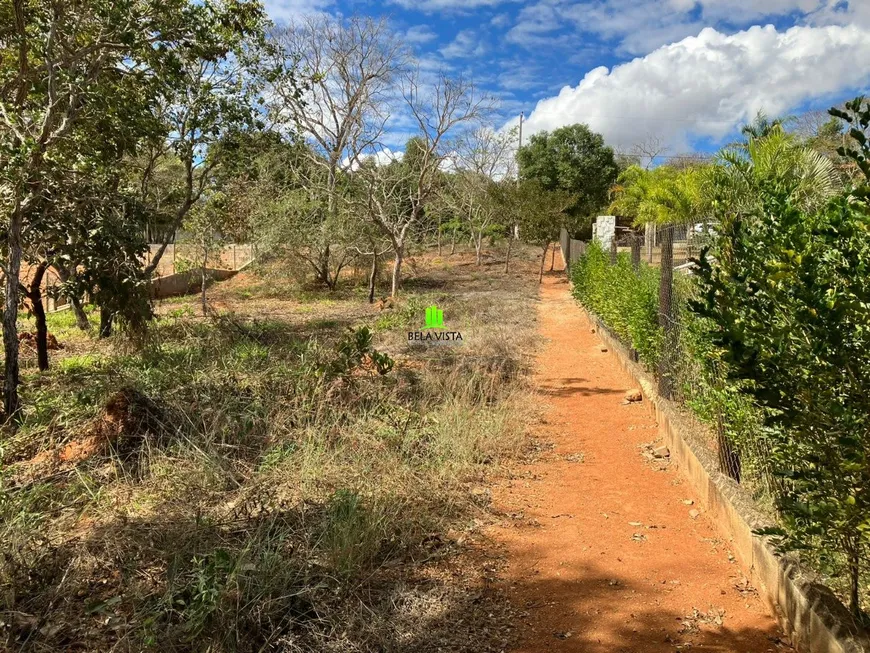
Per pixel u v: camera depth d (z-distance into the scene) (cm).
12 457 529
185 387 646
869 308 239
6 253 796
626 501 470
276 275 2420
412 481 471
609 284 1108
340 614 304
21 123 727
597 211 3722
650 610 324
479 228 3219
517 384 809
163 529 366
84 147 830
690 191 1703
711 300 280
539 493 486
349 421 587
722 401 418
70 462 492
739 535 372
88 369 902
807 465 283
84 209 805
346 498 397
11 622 286
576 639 299
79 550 351
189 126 1209
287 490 438
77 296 833
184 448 486
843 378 247
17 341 674
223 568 303
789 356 250
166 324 1281
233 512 398
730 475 426
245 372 762
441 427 579
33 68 744
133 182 1347
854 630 255
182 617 281
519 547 395
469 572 360
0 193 685
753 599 334
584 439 622
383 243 2269
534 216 2492
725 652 288
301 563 336
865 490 236
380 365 708
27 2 757
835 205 256
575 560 378
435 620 310
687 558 381
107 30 747
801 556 309
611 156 3778
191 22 790
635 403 746
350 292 2367
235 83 1219
